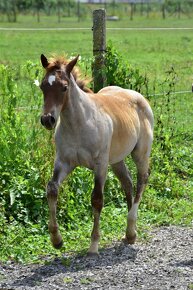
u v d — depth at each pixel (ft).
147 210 32.73
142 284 23.29
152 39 125.90
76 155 26.02
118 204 32.89
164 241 28.48
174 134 42.78
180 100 54.90
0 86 33.50
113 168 29.35
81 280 23.58
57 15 216.13
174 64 82.99
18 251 26.27
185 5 221.25
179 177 37.73
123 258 26.27
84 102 25.77
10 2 206.39
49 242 27.84
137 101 29.53
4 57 90.68
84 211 30.86
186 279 23.80
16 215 29.30
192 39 127.13
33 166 30.83
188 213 32.42
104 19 35.04
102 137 26.20
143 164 29.45
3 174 29.86
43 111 24.11
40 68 34.04
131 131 28.09
